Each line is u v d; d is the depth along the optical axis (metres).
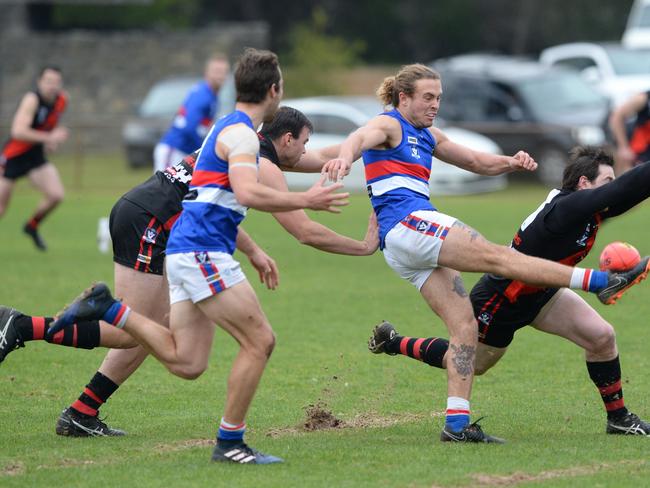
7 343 20.83
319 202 18.77
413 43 184.38
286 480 18.47
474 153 23.53
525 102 82.38
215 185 19.30
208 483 18.31
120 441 21.66
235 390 19.36
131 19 155.88
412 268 21.42
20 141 47.47
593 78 88.75
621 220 65.69
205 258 19.19
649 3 95.62
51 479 18.58
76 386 27.23
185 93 98.81
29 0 127.50
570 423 23.59
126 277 22.05
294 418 24.03
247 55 19.62
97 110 119.62
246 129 19.17
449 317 21.36
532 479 18.56
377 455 20.25
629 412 22.97
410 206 21.33
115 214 22.22
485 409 24.98
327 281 44.53
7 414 24.19
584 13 174.25
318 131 80.19
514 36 177.12
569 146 79.19
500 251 20.47
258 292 41.78
